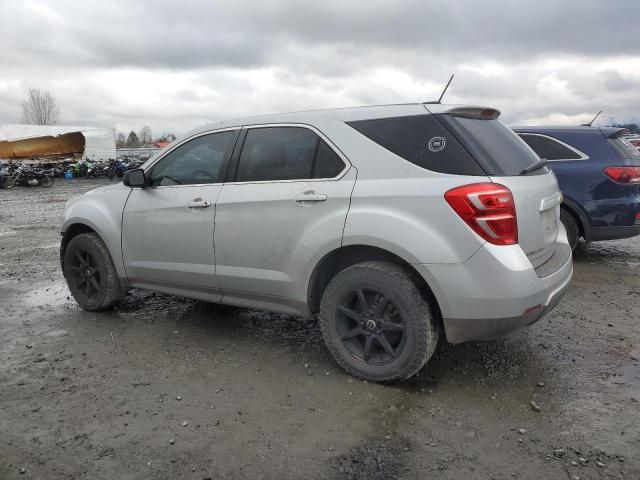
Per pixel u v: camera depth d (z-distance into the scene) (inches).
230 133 161.3
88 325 183.9
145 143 3393.2
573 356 151.9
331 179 137.4
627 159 247.3
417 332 126.8
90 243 190.7
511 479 97.6
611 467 100.3
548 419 117.6
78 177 1259.2
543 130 265.3
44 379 140.9
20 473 101.0
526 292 119.0
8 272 272.5
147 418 120.3
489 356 151.7
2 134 1337.4
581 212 251.9
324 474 100.0
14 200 724.0
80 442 111.0
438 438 111.1
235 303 160.2
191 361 151.8
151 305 206.4
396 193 126.6
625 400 125.7
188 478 99.2
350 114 140.9
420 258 122.5
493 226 117.9
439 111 131.2
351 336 138.3
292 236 141.6
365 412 121.9
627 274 244.7
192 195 162.7
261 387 135.1
